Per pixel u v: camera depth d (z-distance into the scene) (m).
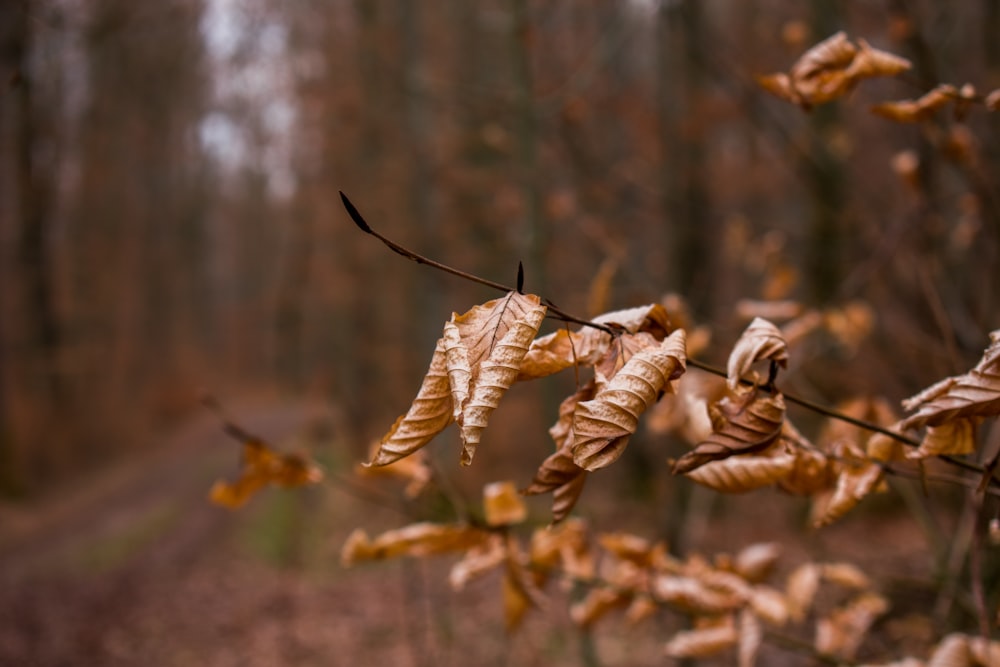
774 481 1.09
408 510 1.55
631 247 5.91
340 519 10.69
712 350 2.50
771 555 1.64
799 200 7.30
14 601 8.63
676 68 7.16
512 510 1.40
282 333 32.38
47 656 6.96
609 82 6.57
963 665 1.29
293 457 1.43
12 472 13.97
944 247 2.75
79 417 17.58
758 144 7.02
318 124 12.13
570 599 3.30
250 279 42.66
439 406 0.71
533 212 4.18
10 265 16.70
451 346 0.71
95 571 9.80
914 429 0.96
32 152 16.81
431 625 6.40
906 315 2.75
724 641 1.51
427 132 8.80
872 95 2.73
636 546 1.59
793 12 4.26
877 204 3.38
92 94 19.47
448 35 10.67
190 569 9.58
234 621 7.50
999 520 1.00
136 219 24.86
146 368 24.33
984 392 0.89
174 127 25.12
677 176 7.20
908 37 2.43
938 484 2.42
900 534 5.85
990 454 1.42
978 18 2.95
